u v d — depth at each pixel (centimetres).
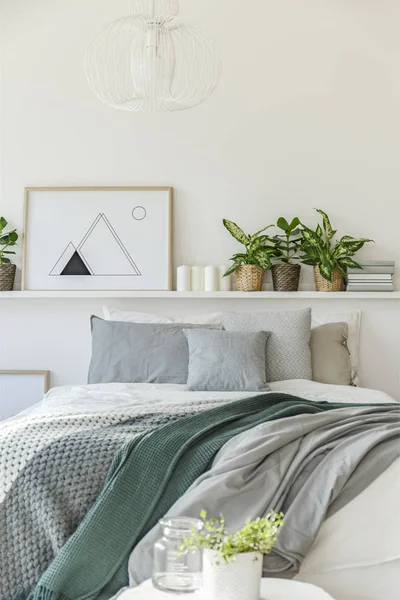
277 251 511
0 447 269
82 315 520
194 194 523
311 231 502
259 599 188
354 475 250
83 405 364
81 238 521
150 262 519
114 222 521
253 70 527
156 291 510
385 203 522
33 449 266
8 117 528
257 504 244
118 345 462
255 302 517
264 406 314
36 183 526
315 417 281
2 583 253
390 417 286
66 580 237
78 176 525
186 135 525
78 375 518
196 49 513
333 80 526
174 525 190
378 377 514
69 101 528
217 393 409
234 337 448
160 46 380
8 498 258
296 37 528
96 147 526
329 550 240
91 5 527
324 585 237
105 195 522
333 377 468
